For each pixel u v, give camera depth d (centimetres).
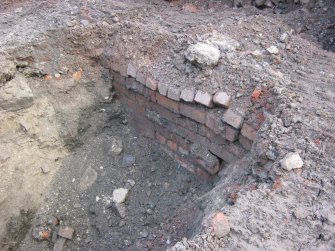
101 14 253
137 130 248
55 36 237
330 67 209
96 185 232
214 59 200
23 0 283
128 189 226
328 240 127
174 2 296
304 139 158
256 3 308
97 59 247
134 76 225
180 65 213
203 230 136
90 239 218
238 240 131
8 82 219
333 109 172
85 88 244
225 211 140
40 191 230
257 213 138
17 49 226
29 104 225
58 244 217
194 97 197
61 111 236
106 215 221
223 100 189
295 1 302
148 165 235
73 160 241
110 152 240
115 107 250
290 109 171
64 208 229
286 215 136
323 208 136
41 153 232
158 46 227
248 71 196
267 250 127
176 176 225
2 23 249
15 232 216
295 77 199
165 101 215
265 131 167
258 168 162
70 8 260
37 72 233
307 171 148
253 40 226
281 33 236
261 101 183
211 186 209
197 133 208
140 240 204
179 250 128
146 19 258
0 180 212
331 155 152
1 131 215
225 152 197
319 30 271
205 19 260
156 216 213
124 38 236
